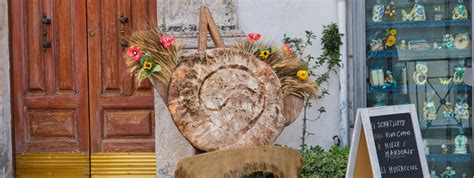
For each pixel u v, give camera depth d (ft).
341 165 16.72
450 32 19.04
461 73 19.03
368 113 14.11
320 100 18.83
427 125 19.25
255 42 16.17
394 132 14.29
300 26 18.74
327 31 18.62
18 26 19.92
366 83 19.06
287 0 18.70
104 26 19.72
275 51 15.89
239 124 14.87
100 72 19.76
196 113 14.71
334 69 18.80
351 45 18.93
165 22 18.29
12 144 20.04
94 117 19.83
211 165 14.08
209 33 17.24
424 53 19.11
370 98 19.20
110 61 19.72
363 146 14.42
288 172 14.64
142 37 15.35
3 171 19.83
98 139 19.84
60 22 19.85
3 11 19.72
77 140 19.93
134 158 19.75
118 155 19.80
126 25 19.60
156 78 15.16
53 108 19.98
